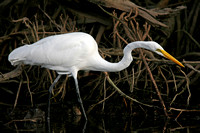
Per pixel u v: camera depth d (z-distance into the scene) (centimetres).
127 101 1149
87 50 939
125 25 1088
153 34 1404
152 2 1547
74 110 1012
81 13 1270
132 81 1054
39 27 1253
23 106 1113
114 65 941
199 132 792
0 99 1206
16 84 1334
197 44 1379
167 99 1167
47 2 1360
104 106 1109
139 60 1045
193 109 1038
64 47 924
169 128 837
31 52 927
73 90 1285
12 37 1259
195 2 1473
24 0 1329
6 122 917
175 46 1494
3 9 1353
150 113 1009
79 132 816
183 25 1504
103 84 1134
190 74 1170
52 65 959
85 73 1244
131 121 920
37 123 910
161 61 1009
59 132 816
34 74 1223
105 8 1216
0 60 1330
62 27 1162
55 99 1170
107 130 832
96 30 1333
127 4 1165
